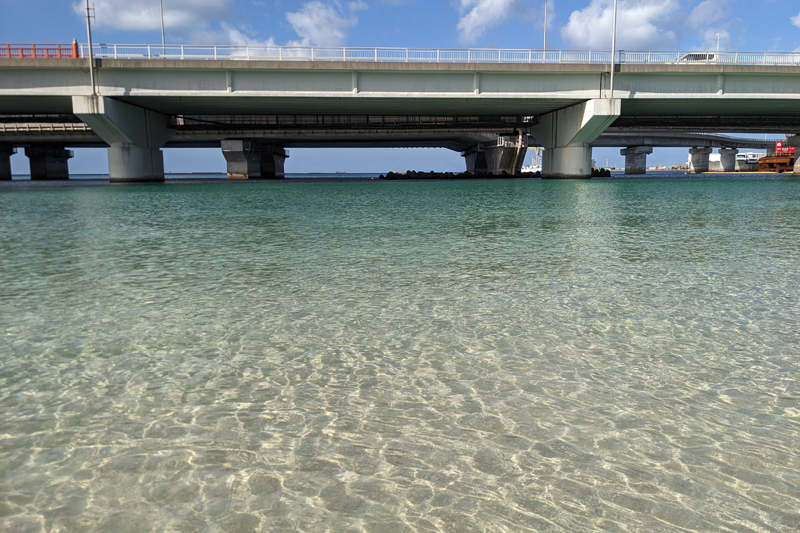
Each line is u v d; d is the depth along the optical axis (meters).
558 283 7.53
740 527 2.47
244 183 55.25
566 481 2.83
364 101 41.97
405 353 4.81
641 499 2.68
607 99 41.28
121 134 42.84
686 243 11.13
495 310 6.19
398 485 2.79
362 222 15.62
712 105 44.69
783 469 2.94
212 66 37.72
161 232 13.48
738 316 5.87
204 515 2.56
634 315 5.95
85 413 3.69
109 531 2.46
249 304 6.54
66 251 10.56
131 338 5.32
